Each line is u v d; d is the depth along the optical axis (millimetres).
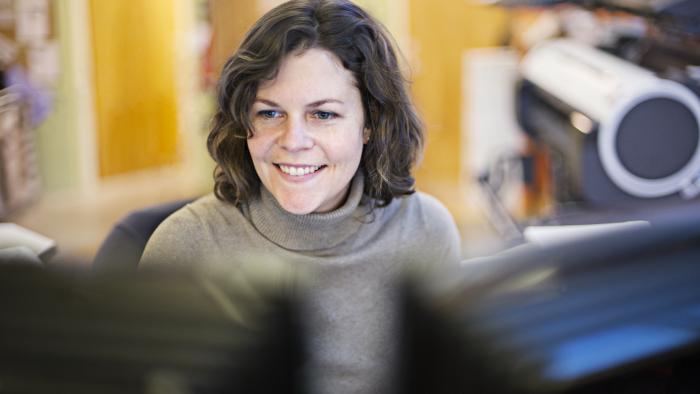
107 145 4852
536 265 465
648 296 475
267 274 463
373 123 1171
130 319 466
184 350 462
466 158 4312
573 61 2986
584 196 2691
